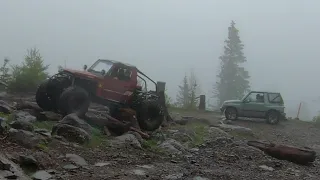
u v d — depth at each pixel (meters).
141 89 14.17
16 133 8.44
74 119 10.41
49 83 12.95
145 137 12.13
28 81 18.38
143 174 8.09
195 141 12.87
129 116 12.95
